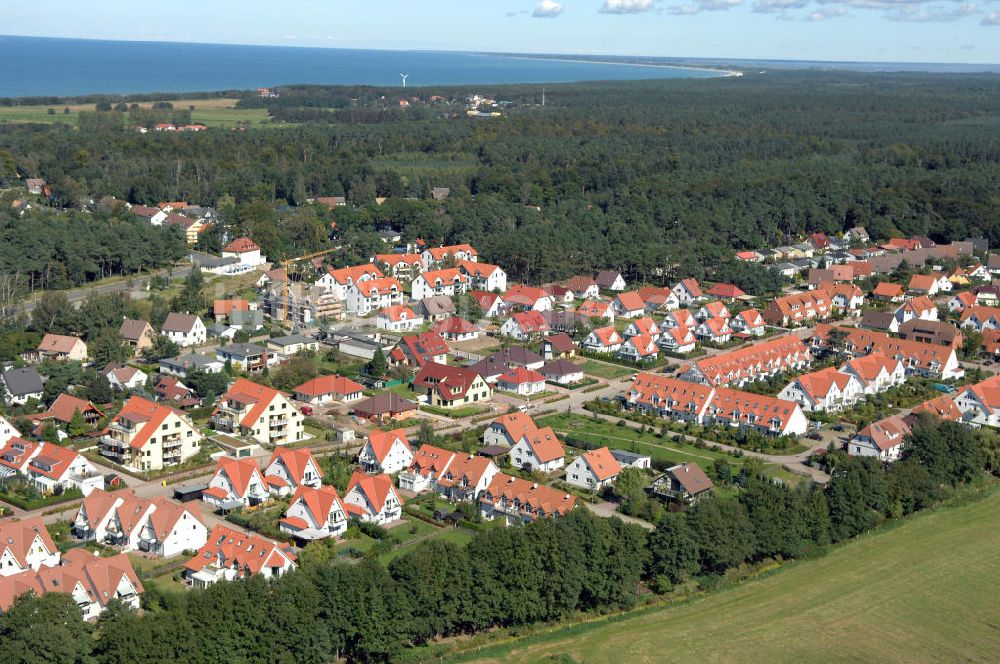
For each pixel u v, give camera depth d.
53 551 116.44
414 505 138.25
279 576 104.62
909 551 128.00
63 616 94.19
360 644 99.25
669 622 110.44
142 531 123.12
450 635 106.56
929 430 149.88
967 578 121.38
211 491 136.50
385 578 102.31
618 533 116.25
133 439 147.88
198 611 95.25
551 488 137.25
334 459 149.38
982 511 140.62
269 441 160.25
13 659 89.19
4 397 169.25
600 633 107.94
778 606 114.06
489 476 140.88
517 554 108.88
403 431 166.62
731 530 120.50
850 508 131.62
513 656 103.12
